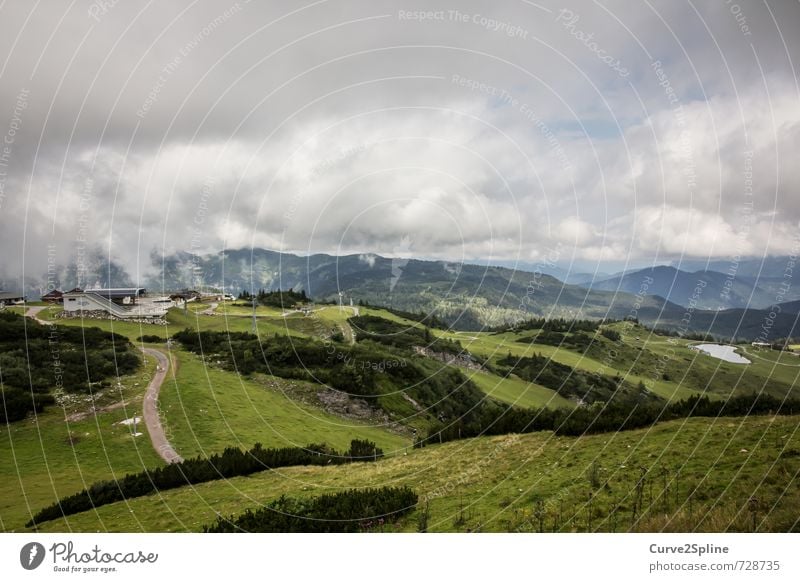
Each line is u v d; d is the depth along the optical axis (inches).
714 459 748.6
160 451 1483.8
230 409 1918.1
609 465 815.7
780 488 612.4
